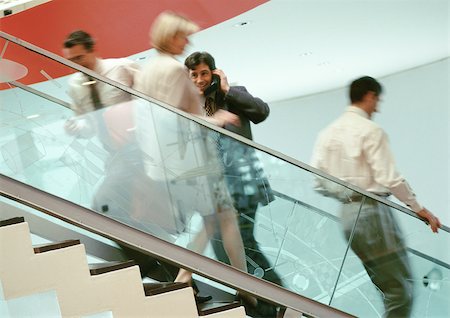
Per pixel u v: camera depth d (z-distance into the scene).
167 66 6.88
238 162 6.34
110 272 5.89
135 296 5.92
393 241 6.64
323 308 6.43
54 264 5.81
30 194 6.05
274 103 9.26
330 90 9.20
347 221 6.53
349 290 6.51
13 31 9.17
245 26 9.04
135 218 6.14
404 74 9.14
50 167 6.10
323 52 9.12
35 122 6.12
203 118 6.96
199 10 8.95
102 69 7.14
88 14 8.98
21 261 5.76
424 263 6.72
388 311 6.61
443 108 9.10
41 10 9.09
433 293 6.71
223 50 9.05
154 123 6.24
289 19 9.05
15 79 6.16
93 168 6.13
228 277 6.25
